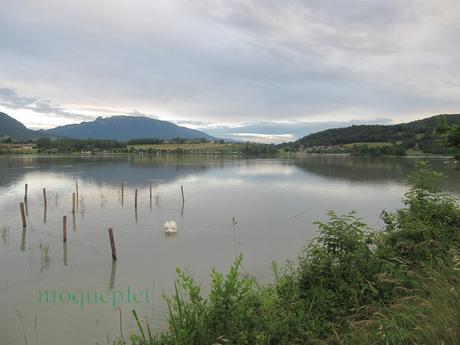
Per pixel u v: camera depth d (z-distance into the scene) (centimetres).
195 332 588
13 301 1695
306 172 9675
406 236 1030
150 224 3375
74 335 1386
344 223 940
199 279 1928
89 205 4381
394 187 6462
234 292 646
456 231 1029
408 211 1177
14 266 2194
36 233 3016
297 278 952
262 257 2319
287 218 3681
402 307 663
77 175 8150
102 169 9950
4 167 10206
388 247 976
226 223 3428
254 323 655
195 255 2408
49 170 9375
